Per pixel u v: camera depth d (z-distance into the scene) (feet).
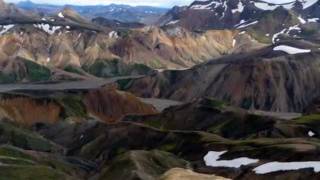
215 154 583.58
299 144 561.43
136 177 491.72
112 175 529.45
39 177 540.11
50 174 550.36
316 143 574.97
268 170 505.66
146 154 563.48
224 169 538.47
